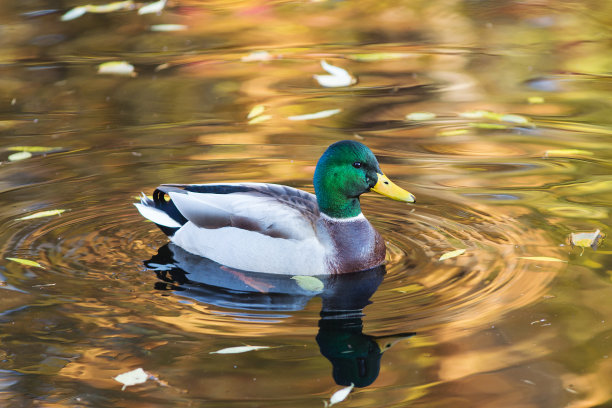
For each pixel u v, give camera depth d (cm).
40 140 1248
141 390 663
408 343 727
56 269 879
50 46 1716
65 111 1374
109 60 1633
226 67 1606
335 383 670
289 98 1438
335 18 1927
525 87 1465
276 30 1839
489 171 1130
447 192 1066
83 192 1070
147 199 984
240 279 877
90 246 937
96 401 650
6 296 818
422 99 1420
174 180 1104
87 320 775
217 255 916
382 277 870
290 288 856
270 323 775
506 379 669
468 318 765
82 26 1845
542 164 1149
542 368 682
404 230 975
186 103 1410
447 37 1767
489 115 1323
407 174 1122
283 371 690
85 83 1512
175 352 720
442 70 1568
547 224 964
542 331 736
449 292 819
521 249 905
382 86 1494
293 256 885
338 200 904
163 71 1578
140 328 762
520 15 1908
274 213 902
